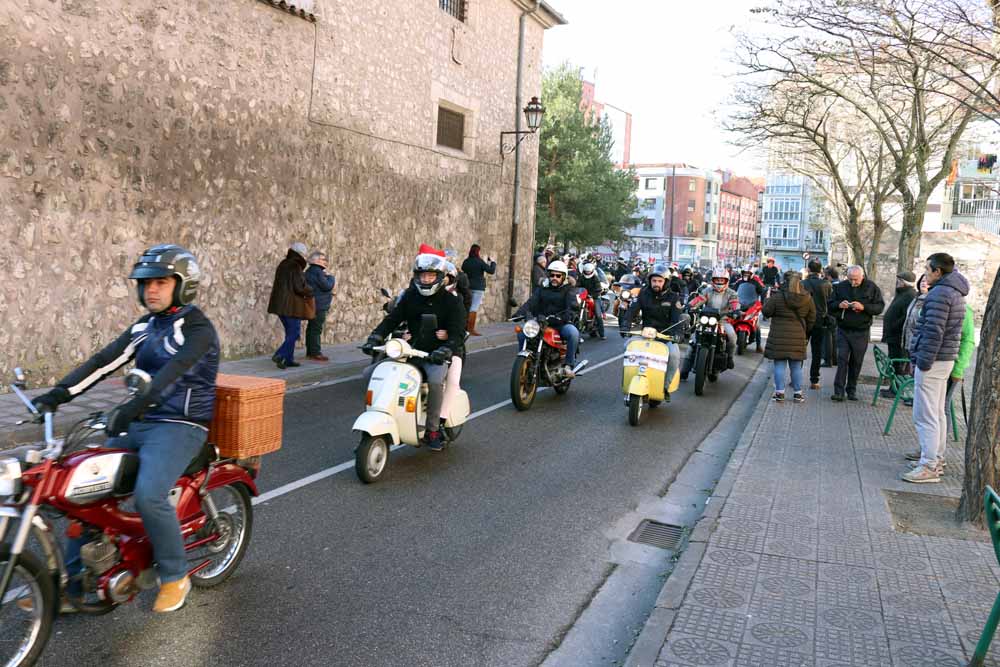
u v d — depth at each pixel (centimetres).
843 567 443
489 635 377
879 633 364
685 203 10625
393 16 1449
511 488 621
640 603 426
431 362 650
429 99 1598
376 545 485
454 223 1738
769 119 1513
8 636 305
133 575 335
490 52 1842
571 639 380
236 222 1121
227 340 1130
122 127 932
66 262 878
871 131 1867
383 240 1477
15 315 830
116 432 317
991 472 514
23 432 675
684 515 585
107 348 349
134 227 959
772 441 772
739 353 1603
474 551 485
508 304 2023
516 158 1953
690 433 862
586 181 4250
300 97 1223
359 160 1384
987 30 718
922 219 1381
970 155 2355
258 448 389
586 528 540
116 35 916
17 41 808
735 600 397
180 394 346
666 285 938
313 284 1138
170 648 344
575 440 798
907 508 561
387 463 674
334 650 352
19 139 819
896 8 743
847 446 760
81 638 347
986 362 516
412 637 369
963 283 621
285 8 1164
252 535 489
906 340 914
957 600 402
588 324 1761
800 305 988
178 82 1003
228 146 1093
